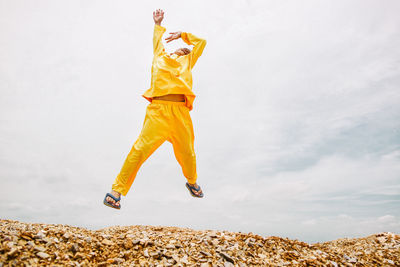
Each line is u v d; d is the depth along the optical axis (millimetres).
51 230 3225
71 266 2578
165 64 3982
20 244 2711
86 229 3830
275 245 3910
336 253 4031
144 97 3979
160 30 4297
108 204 3666
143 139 3795
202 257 3186
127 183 3789
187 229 4898
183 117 3979
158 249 3252
